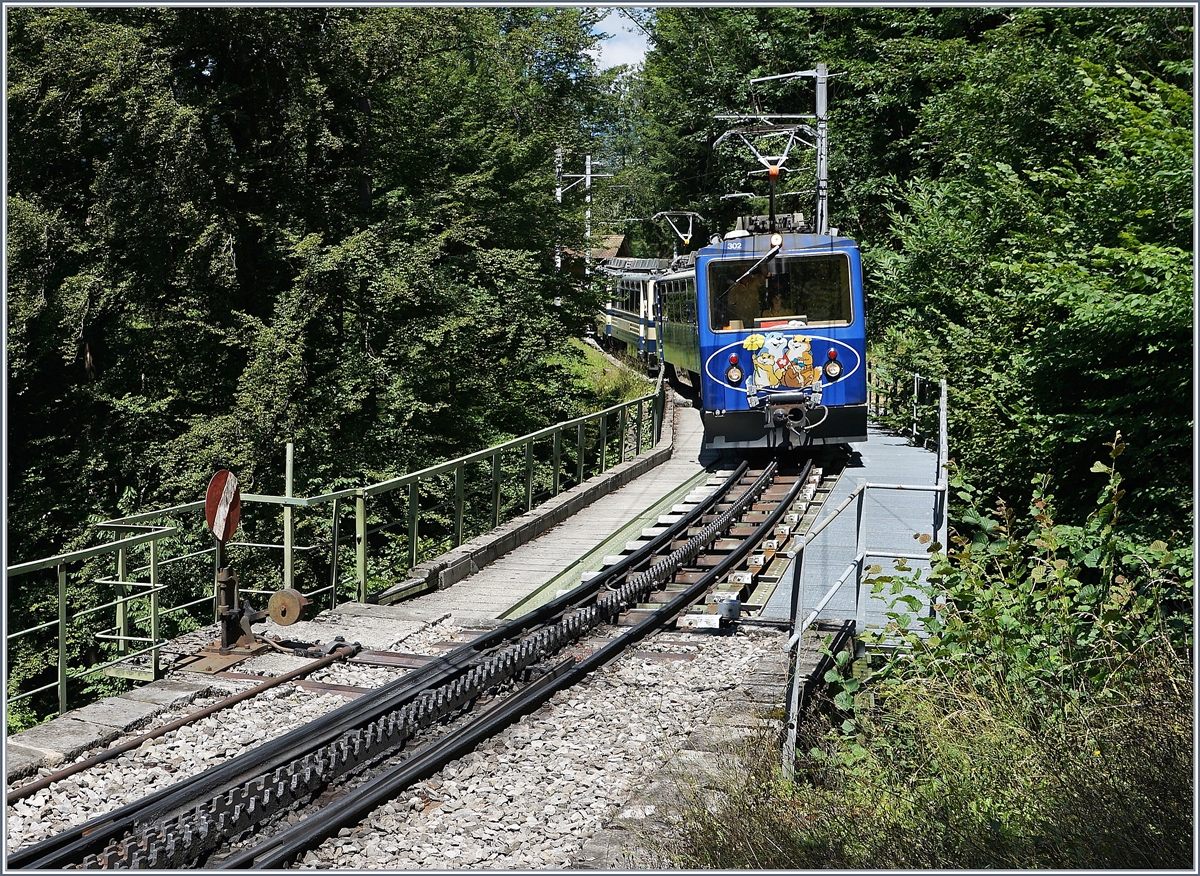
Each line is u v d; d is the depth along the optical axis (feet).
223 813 19.61
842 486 53.47
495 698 28.22
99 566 60.95
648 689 28.60
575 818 20.68
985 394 52.29
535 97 99.76
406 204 76.23
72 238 66.95
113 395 71.72
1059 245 49.80
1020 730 21.02
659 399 76.59
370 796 21.13
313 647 31.99
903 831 17.99
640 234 174.50
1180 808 17.35
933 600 25.43
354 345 67.21
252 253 70.03
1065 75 63.36
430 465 68.85
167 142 62.64
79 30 63.67
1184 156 41.39
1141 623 23.70
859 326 58.03
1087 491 46.75
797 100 125.29
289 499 34.60
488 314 75.36
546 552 46.80
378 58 69.92
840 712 25.35
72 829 19.39
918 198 72.33
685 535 46.29
